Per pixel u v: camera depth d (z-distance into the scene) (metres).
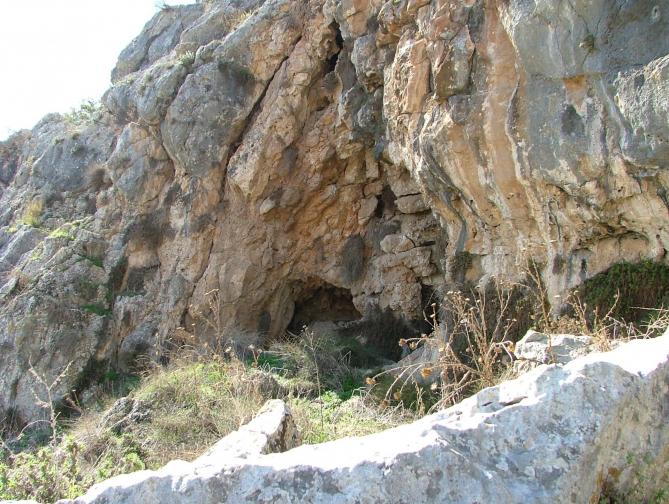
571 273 6.55
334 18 10.89
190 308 12.47
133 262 13.21
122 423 6.62
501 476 2.18
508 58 6.36
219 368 7.75
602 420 2.27
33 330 12.38
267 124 11.65
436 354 7.88
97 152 15.47
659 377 2.46
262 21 11.59
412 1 7.83
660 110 4.80
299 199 12.32
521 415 2.34
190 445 5.78
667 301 5.64
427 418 2.71
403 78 7.98
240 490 2.24
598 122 5.48
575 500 2.15
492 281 7.70
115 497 2.33
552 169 6.00
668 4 4.82
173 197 12.91
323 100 11.83
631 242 6.12
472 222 8.04
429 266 11.59
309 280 13.40
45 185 15.79
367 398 7.13
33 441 10.27
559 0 5.48
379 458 2.20
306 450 2.46
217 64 11.91
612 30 5.21
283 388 7.38
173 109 12.20
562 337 4.45
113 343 12.73
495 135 6.50
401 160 9.17
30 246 14.51
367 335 12.38
